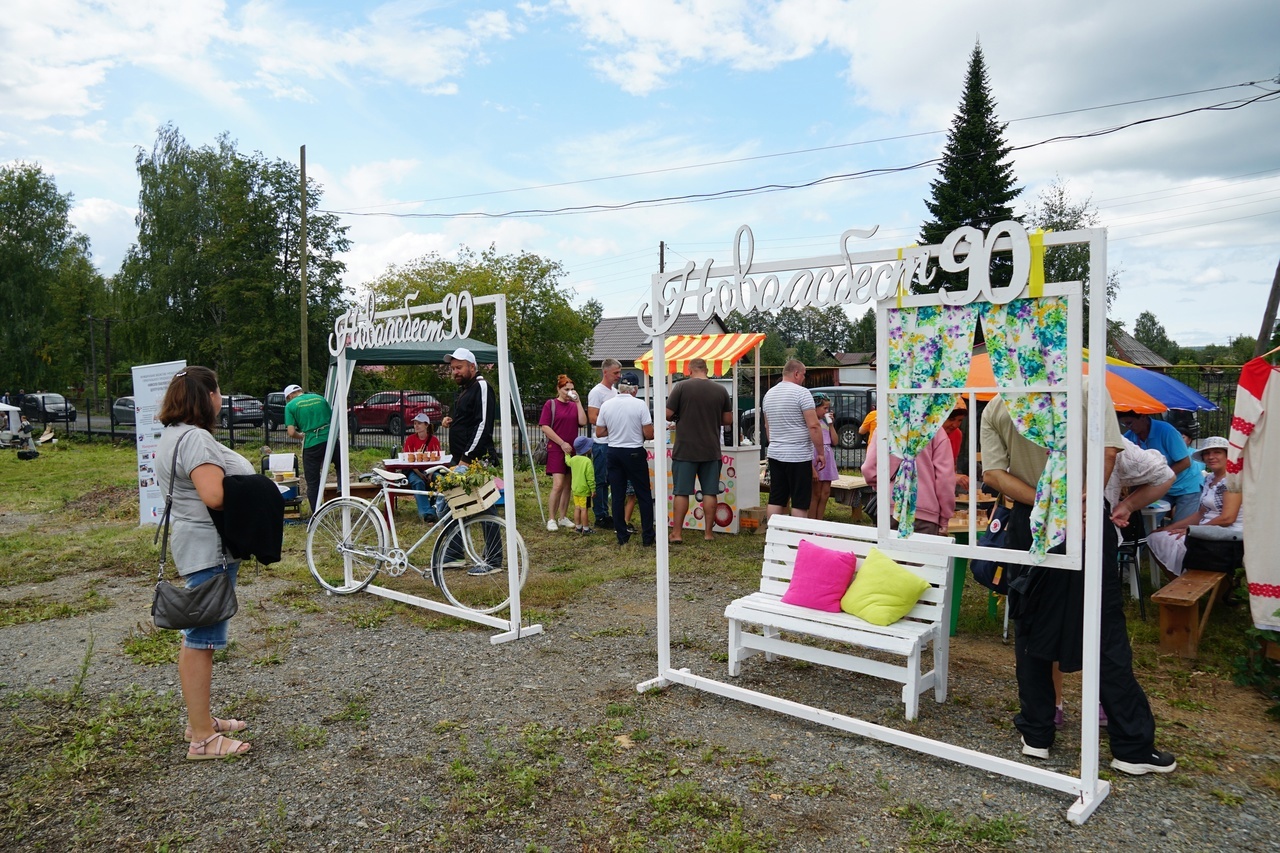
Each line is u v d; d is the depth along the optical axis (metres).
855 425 19.89
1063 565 3.15
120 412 28.69
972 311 3.36
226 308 36.88
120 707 4.25
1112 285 35.03
